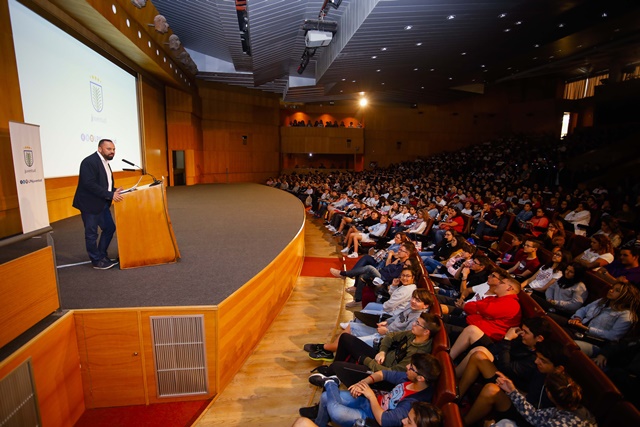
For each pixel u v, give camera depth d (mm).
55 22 5035
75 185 5766
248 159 16234
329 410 2113
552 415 1775
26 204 2090
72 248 4027
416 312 2795
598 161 14711
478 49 8570
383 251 5477
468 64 10086
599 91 17875
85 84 5914
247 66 10664
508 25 7098
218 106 14438
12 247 3752
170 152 11523
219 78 13031
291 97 15578
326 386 2248
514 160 16234
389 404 2082
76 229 4941
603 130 16938
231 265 3545
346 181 15398
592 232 6031
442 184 13398
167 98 11188
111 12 5770
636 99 16594
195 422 2393
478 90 17094
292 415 2475
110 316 2461
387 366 2479
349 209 9156
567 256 3494
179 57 9797
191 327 2545
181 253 3992
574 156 15578
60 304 2357
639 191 9055
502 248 5438
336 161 20281
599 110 18344
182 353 2572
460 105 20656
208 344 2580
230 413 2477
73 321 2418
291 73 12922
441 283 4312
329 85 12688
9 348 1946
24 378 1968
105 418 2459
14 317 1946
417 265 3602
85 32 5891
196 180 13203
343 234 7699
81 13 5332
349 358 2783
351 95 16469
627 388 2139
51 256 2270
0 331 1858
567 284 3377
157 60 8453
